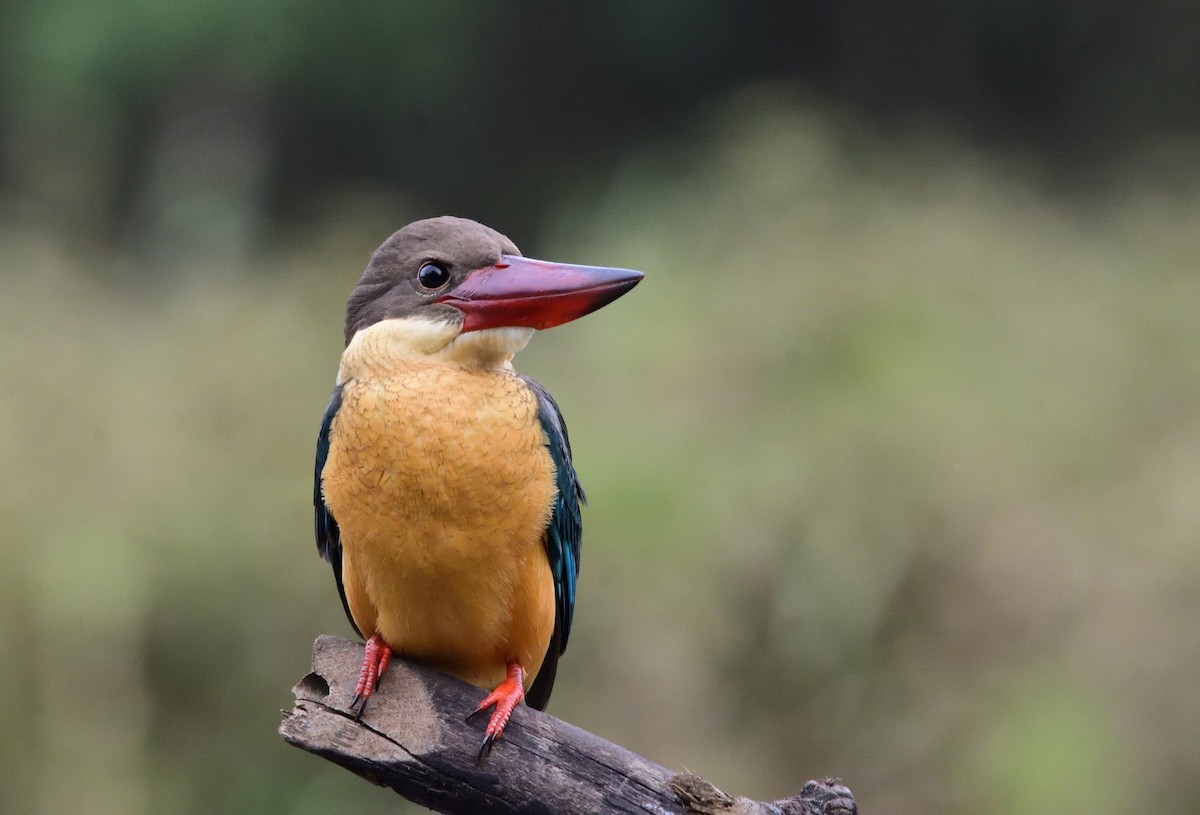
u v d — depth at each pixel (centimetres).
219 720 1213
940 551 1232
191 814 1198
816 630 1213
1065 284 1477
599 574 1222
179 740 1205
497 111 2389
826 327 1367
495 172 2386
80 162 2062
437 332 635
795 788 1195
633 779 591
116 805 1141
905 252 1430
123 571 1177
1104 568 1219
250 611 1218
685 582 1216
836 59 2434
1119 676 1182
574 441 1307
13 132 2239
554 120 2398
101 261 1742
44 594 1163
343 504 618
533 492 623
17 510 1192
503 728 595
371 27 2269
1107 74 2428
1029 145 2309
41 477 1216
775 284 1407
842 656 1215
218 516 1227
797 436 1287
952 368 1333
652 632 1202
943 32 2447
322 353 1366
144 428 1261
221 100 2359
